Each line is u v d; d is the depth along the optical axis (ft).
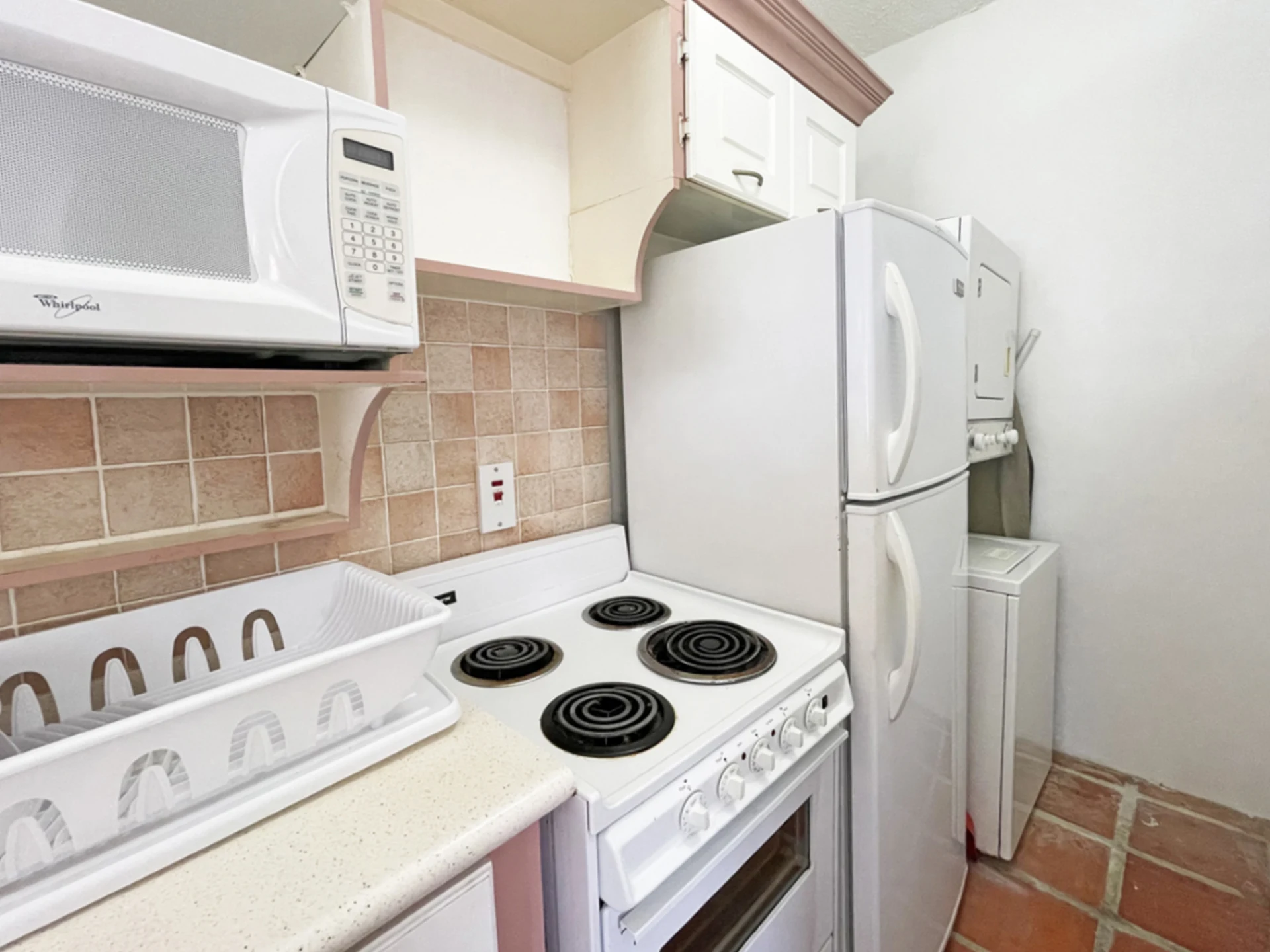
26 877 1.50
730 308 3.96
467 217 3.79
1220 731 5.82
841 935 3.64
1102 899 4.84
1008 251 5.94
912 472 3.74
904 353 3.45
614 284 4.05
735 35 3.85
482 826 1.83
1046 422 6.53
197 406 2.83
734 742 2.68
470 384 3.98
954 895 4.70
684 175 3.64
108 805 1.56
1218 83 5.36
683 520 4.47
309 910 1.51
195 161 1.75
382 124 2.13
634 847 2.18
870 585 3.49
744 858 2.72
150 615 2.56
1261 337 5.36
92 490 2.56
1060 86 6.13
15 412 2.38
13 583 2.17
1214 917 4.58
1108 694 6.40
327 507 3.29
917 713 3.93
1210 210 5.49
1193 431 5.73
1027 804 5.67
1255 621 5.58
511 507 4.24
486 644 3.59
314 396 3.22
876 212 3.31
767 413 3.84
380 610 2.74
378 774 2.07
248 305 1.83
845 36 6.89
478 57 3.80
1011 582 5.12
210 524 2.90
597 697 2.90
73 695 2.37
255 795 1.82
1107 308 6.07
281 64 2.70
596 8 3.57
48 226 1.52
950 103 6.77
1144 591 6.10
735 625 3.73
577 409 4.67
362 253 2.08
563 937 2.30
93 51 1.52
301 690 1.90
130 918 1.48
